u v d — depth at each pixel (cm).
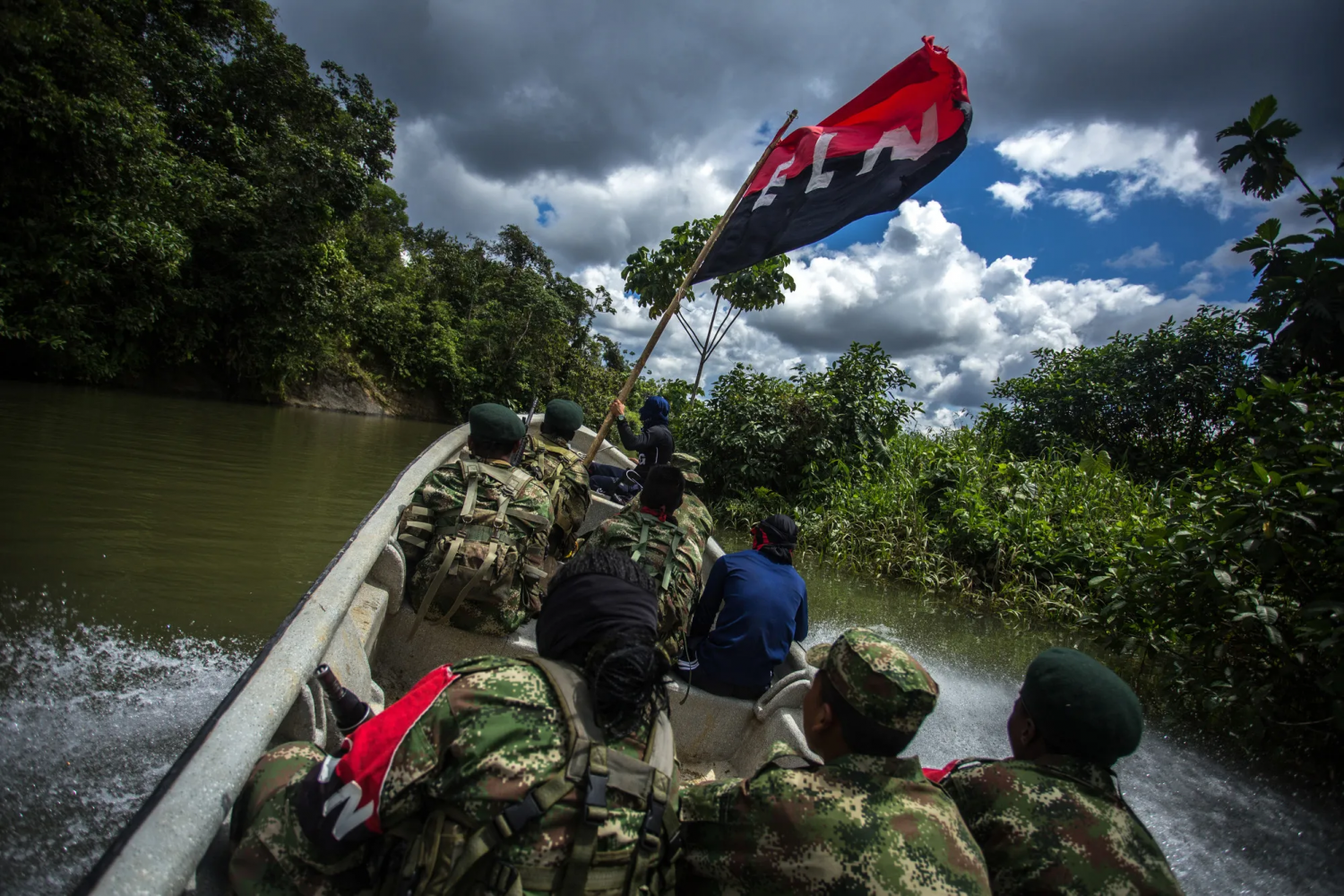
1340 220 614
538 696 126
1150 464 1130
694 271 456
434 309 2975
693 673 280
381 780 123
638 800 127
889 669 134
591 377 3631
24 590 360
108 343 1468
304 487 729
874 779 134
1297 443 419
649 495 299
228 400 1847
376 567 269
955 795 159
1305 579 407
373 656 278
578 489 366
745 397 995
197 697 286
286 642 187
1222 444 1091
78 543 444
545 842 118
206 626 352
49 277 1295
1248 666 437
